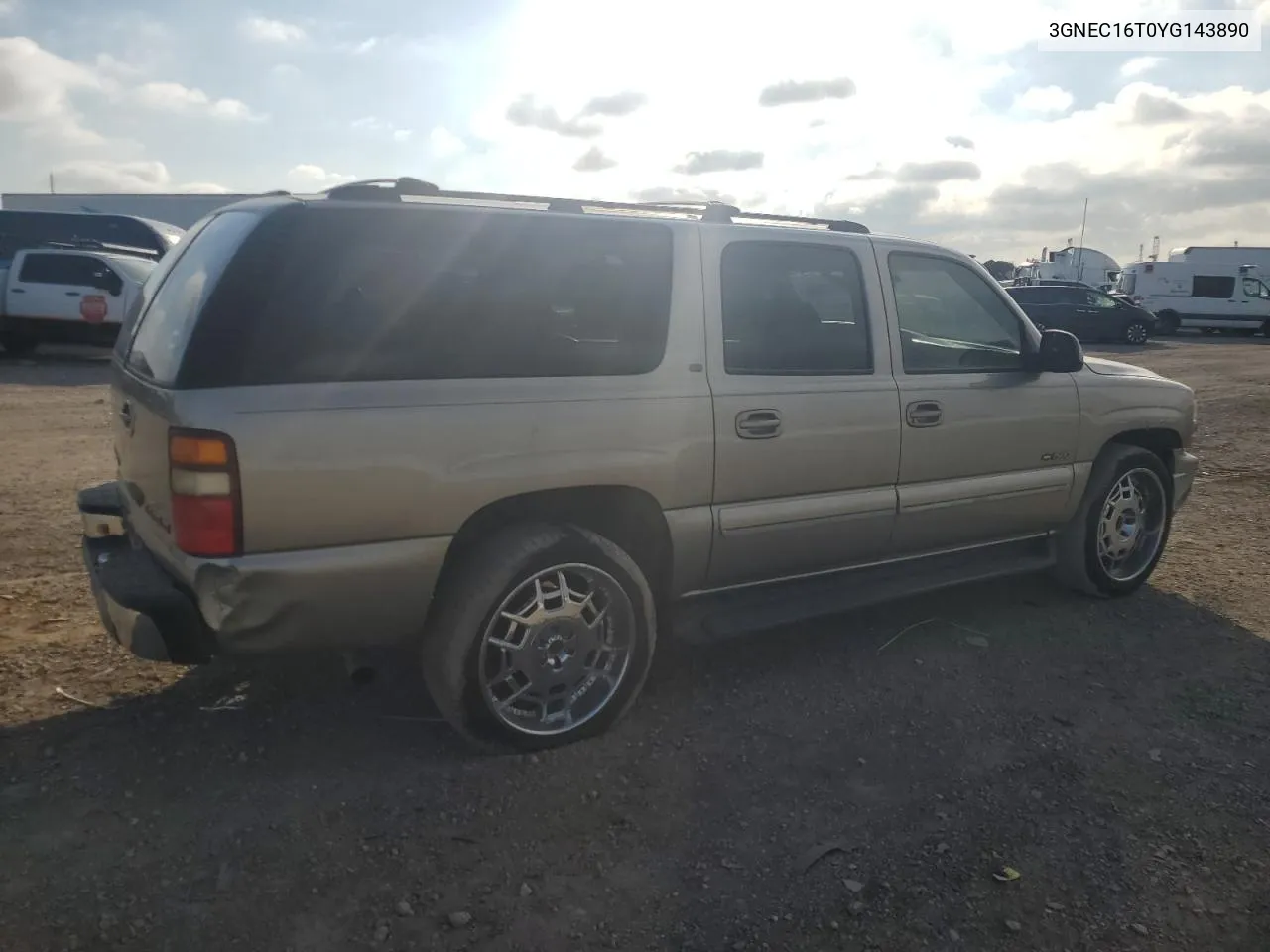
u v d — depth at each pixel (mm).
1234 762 3713
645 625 3783
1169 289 31672
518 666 3545
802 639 4789
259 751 3578
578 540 3570
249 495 3027
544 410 3490
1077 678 4406
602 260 3723
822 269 4320
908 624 5016
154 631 3160
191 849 3008
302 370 3131
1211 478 8781
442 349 3369
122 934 2639
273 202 3326
